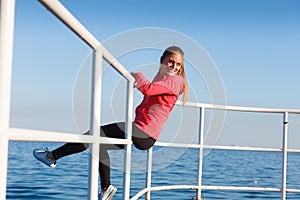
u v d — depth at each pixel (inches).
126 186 127.6
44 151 110.3
